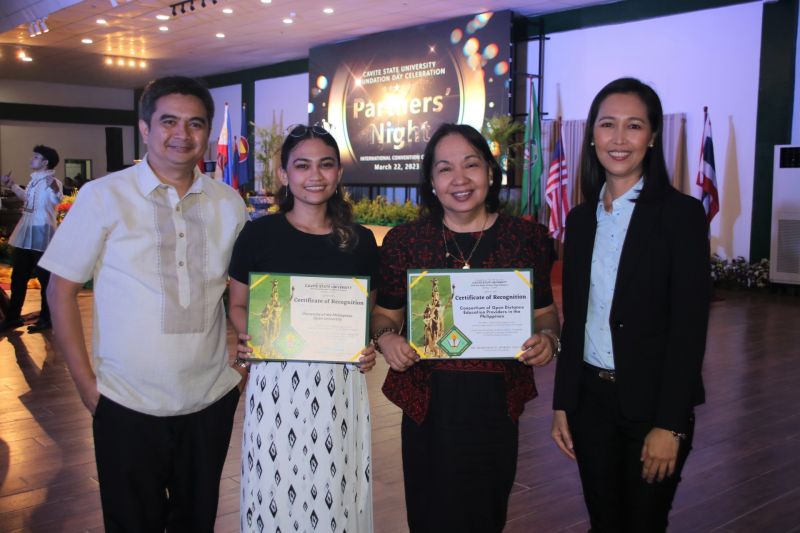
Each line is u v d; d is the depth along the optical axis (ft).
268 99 57.72
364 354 6.35
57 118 69.26
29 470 10.98
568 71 37.60
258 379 6.56
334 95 47.57
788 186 30.22
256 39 46.42
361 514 6.82
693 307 5.67
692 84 33.22
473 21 38.68
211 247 6.57
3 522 9.28
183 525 6.83
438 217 6.51
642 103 5.84
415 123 42.37
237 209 6.82
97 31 43.83
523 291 6.12
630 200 5.99
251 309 6.31
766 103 31.09
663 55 33.96
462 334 6.11
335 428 6.51
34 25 41.16
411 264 6.51
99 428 6.31
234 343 19.66
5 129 71.56
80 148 75.61
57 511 9.60
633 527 6.14
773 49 30.68
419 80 41.81
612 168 5.93
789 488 10.58
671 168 33.68
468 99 39.40
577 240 6.34
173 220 6.37
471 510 6.31
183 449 6.59
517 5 36.32
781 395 15.34
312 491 6.45
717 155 32.83
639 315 5.86
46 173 21.15
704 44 32.65
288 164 6.43
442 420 6.26
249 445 6.59
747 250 32.37
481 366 6.24
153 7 37.58
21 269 21.31
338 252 6.55
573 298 6.32
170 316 6.27
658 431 5.74
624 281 5.89
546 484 10.72
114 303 6.21
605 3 35.65
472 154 6.16
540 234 6.56
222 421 6.81
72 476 10.76
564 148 34.88
